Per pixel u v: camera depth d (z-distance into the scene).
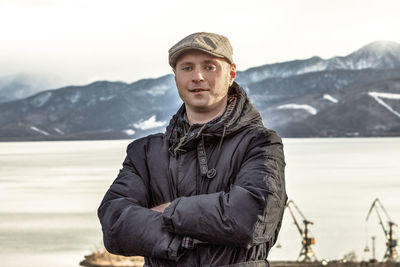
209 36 2.44
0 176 153.12
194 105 2.45
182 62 2.44
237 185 2.30
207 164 2.39
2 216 77.62
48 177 145.25
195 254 2.28
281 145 2.43
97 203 89.19
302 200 92.38
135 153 2.58
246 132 2.42
